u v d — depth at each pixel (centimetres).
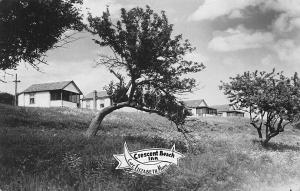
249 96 3388
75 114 4128
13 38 2044
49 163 1576
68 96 6450
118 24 2550
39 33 2102
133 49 2470
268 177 1969
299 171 2206
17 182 1309
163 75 2538
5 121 3039
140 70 2556
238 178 1847
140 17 2525
